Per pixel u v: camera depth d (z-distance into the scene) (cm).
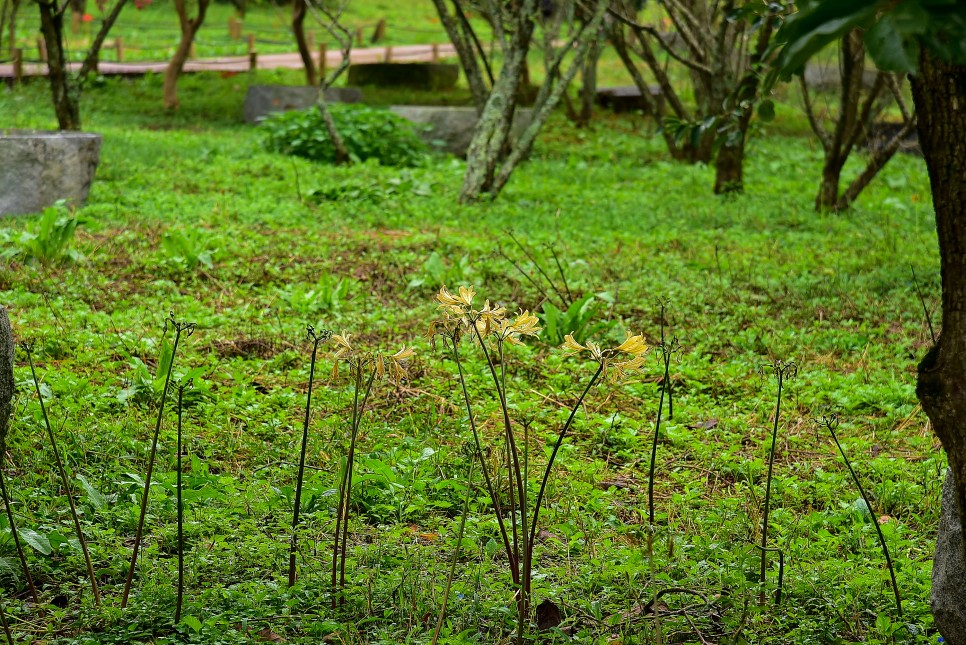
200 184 1284
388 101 2442
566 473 514
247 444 525
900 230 1179
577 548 418
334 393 615
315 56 3048
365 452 516
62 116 1391
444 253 977
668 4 1571
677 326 793
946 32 142
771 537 438
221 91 2478
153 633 332
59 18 1373
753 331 775
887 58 136
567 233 1113
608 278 914
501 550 416
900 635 344
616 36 1731
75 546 381
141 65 2688
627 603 349
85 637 325
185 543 407
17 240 886
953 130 235
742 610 341
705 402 645
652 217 1230
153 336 704
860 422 619
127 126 1944
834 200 1280
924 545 450
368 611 346
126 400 572
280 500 437
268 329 736
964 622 305
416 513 453
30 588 358
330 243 1002
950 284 245
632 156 1820
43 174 1073
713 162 1730
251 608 346
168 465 489
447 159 1783
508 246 1014
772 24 761
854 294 885
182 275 878
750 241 1102
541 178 1523
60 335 678
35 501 428
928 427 606
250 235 1011
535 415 593
